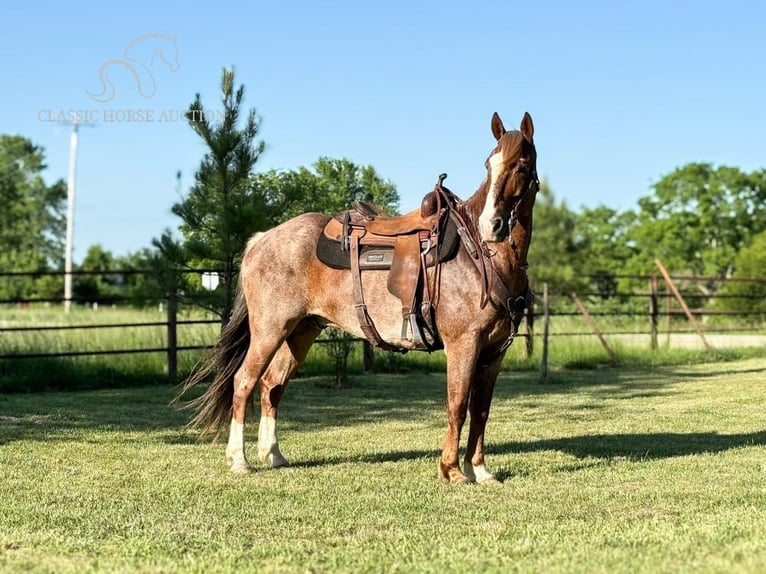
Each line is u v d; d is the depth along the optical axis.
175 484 5.79
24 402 10.51
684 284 41.22
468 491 5.53
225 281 11.76
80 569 3.88
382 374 14.38
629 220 56.03
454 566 3.80
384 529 4.60
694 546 3.98
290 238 6.29
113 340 14.91
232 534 4.52
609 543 4.15
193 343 14.63
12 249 67.81
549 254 45.75
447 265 5.70
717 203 52.34
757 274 34.28
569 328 20.39
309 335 6.62
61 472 6.23
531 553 4.02
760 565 3.60
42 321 22.69
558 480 5.86
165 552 4.17
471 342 5.65
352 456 6.93
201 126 11.17
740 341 20.98
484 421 5.94
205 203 11.23
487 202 5.41
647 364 16.45
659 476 5.94
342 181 14.13
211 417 6.54
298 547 4.23
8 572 3.85
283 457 6.59
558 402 10.58
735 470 6.14
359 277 5.96
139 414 9.44
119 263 52.44
